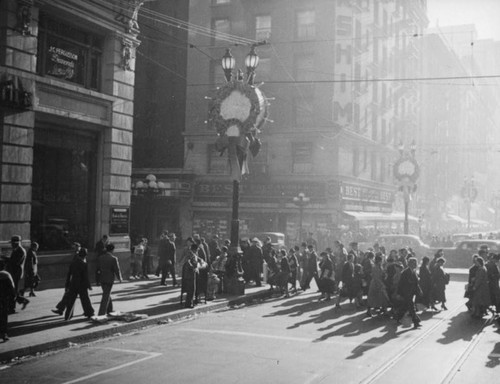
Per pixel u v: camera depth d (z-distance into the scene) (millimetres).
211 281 17000
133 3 21219
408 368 9344
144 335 12203
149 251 22812
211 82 42750
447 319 14828
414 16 58875
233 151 19047
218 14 42625
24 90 16266
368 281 16547
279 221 40469
